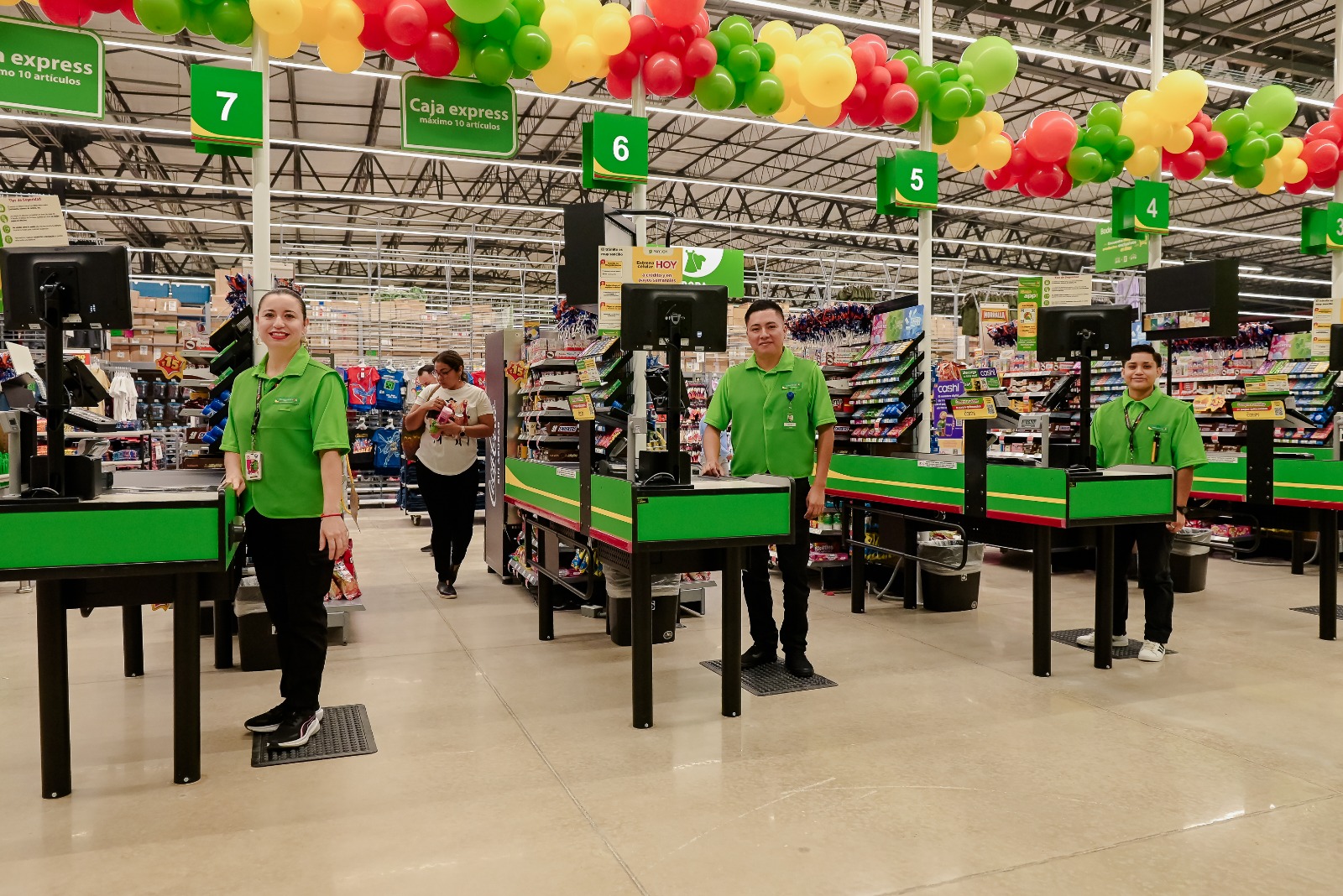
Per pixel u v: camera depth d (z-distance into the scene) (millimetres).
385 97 13570
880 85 5395
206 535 2615
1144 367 4328
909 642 4527
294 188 17578
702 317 3260
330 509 2891
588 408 3822
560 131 15242
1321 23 11664
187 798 2611
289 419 2906
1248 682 3799
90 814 2508
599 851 2273
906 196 5523
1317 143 6980
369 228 16734
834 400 6316
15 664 4137
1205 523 6168
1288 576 6613
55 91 4301
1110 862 2215
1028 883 2117
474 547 8188
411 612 5223
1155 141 6328
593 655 4258
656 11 4824
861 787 2678
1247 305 30172
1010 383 9727
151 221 19391
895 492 4957
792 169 17938
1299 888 2094
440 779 2748
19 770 2832
